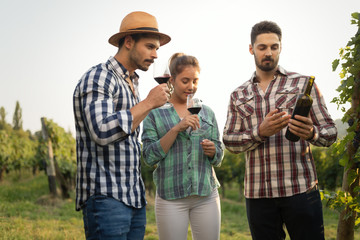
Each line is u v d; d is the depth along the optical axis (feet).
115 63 7.05
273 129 7.79
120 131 6.16
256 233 8.61
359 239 17.90
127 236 6.96
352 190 9.42
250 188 8.58
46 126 38.40
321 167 34.45
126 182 6.70
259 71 8.96
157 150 8.57
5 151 59.62
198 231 8.84
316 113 8.39
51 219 23.88
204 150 8.73
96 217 6.44
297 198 8.09
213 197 8.90
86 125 6.38
